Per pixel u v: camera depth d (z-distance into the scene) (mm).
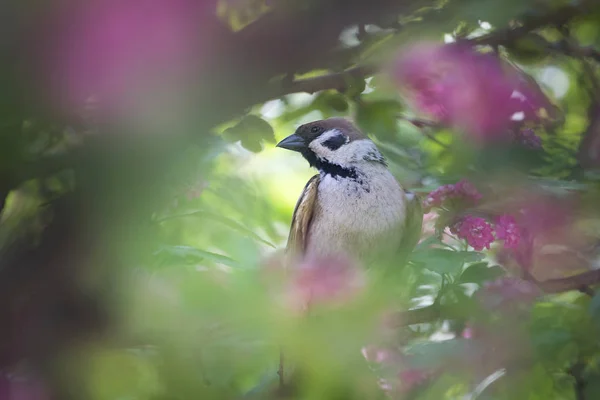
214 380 4617
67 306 3709
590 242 7828
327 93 7836
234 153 6695
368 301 4035
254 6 4777
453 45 6730
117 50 3387
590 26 7770
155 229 4695
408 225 8844
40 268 3781
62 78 3404
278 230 10828
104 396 3824
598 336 6078
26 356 3721
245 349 4676
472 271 6383
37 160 4109
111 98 3514
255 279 3537
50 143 4094
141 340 3701
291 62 4234
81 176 3805
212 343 4445
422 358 5738
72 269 3725
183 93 3641
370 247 8945
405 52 6008
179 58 3572
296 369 3939
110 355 3820
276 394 4855
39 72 3387
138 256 3688
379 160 9047
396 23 5652
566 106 8945
